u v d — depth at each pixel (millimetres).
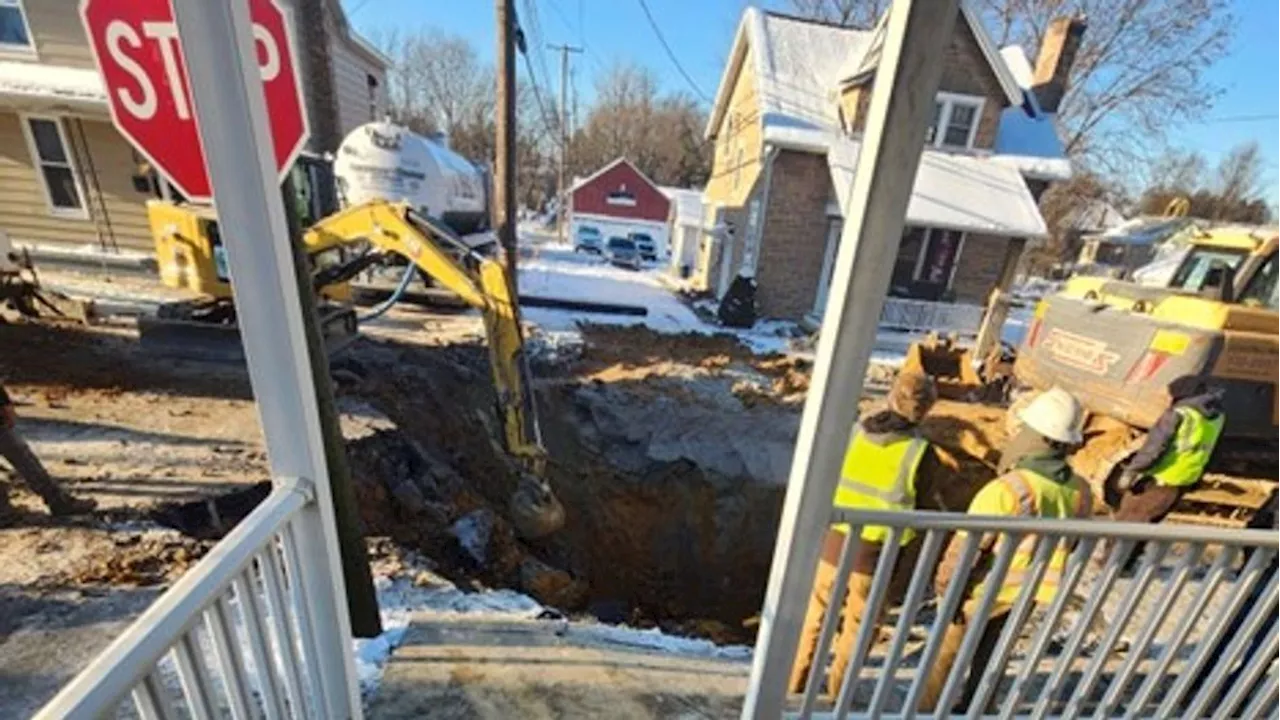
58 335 7117
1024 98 15352
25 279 7469
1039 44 21562
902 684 3127
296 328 1688
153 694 1225
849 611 2938
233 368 6566
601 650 2975
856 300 1548
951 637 2840
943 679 2916
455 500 5938
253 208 1536
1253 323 4965
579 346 10867
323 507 1877
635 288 19172
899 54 1316
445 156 13188
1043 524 1897
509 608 3512
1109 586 2041
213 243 6309
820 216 13695
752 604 7469
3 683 2480
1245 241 5852
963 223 12156
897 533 1886
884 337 12609
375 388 6781
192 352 6305
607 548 7777
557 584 5891
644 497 7984
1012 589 2574
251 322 1645
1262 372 4965
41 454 4441
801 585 1929
